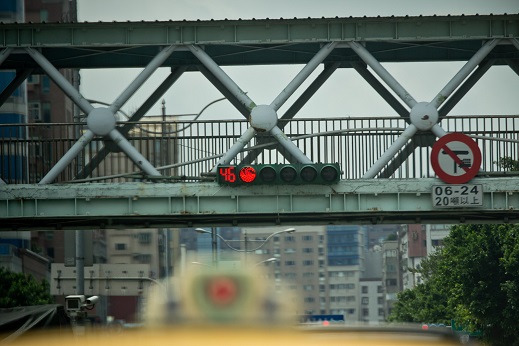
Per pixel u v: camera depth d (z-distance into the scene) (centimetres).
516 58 8094
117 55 8388
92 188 7406
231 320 1280
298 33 7475
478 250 13338
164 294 1295
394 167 7688
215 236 15125
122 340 1330
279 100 7369
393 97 8038
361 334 1398
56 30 7500
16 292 16312
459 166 7325
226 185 7350
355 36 7469
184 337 1252
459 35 7488
